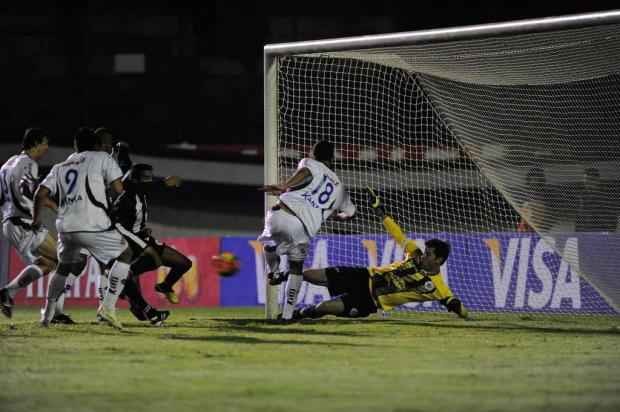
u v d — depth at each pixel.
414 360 19.50
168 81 70.19
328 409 13.73
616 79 36.91
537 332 26.38
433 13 71.88
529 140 36.38
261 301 42.06
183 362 19.09
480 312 35.41
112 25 69.94
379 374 17.38
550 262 34.56
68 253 26.77
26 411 13.65
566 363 19.08
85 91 68.75
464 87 37.03
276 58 33.47
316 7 71.56
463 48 32.28
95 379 16.73
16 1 68.50
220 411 13.59
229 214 58.53
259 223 58.72
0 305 28.50
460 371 17.80
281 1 71.31
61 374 17.38
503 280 35.28
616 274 31.80
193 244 42.88
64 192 26.05
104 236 25.92
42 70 68.81
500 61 32.97
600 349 21.83
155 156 58.38
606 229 33.91
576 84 36.72
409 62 34.62
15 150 63.47
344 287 29.25
